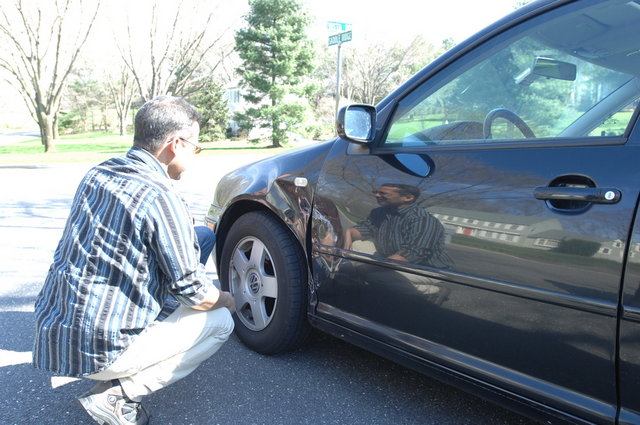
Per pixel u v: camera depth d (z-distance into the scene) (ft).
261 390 7.95
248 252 9.48
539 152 5.41
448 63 6.68
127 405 6.45
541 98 5.81
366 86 133.69
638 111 4.89
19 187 33.91
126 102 174.19
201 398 7.73
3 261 15.89
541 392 5.32
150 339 6.20
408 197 6.44
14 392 8.00
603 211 4.73
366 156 7.20
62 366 5.91
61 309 5.89
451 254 5.93
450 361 6.15
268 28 85.20
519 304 5.36
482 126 6.18
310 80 95.25
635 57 5.22
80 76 200.03
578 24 5.62
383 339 6.94
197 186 32.89
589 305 4.81
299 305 8.32
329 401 7.64
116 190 5.80
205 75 108.27
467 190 5.83
